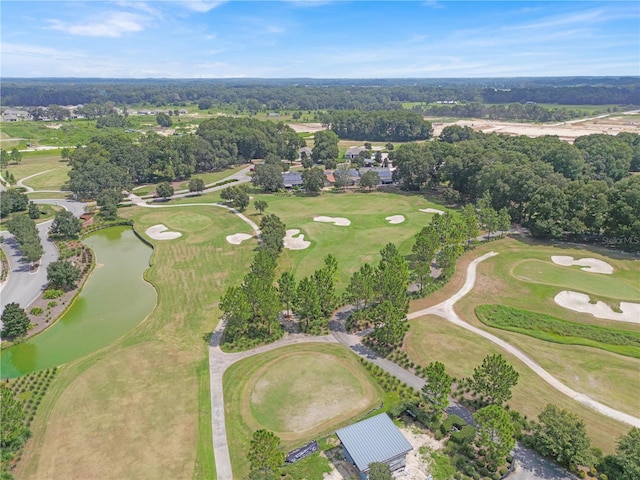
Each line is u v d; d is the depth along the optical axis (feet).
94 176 441.27
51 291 241.35
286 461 133.59
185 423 149.89
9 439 133.59
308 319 209.77
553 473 128.98
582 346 192.13
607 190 308.40
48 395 164.14
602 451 134.62
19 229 309.22
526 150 453.58
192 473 130.21
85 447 139.64
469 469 130.11
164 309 228.02
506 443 125.59
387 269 211.82
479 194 392.68
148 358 186.39
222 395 164.04
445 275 254.06
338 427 148.46
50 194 459.32
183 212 398.83
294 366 181.16
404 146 502.79
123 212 401.29
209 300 236.63
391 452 128.88
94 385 169.58
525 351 188.96
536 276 256.11
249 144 611.06
